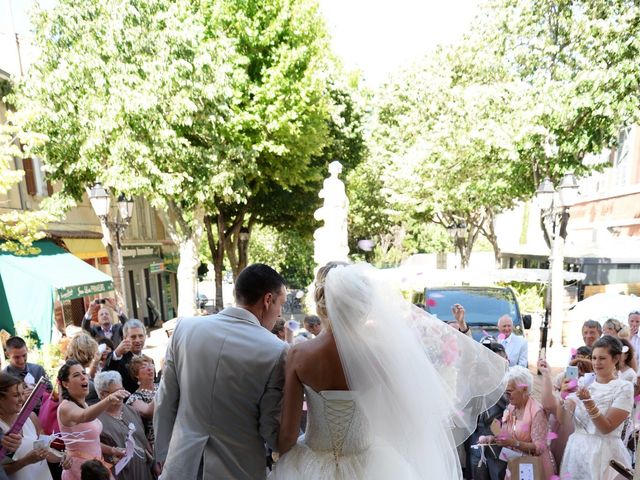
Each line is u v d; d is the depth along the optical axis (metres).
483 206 19.19
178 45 10.37
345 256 13.93
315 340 1.98
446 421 2.18
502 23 11.94
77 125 10.10
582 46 10.48
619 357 3.32
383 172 23.19
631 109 9.83
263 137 14.34
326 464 1.90
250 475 1.92
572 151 11.03
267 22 14.14
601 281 14.27
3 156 8.06
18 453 2.90
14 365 4.76
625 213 15.80
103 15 10.10
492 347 4.41
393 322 1.98
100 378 3.40
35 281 10.31
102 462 2.82
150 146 10.38
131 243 19.11
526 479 2.96
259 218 21.20
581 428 3.32
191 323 2.09
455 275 11.88
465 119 14.79
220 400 1.90
